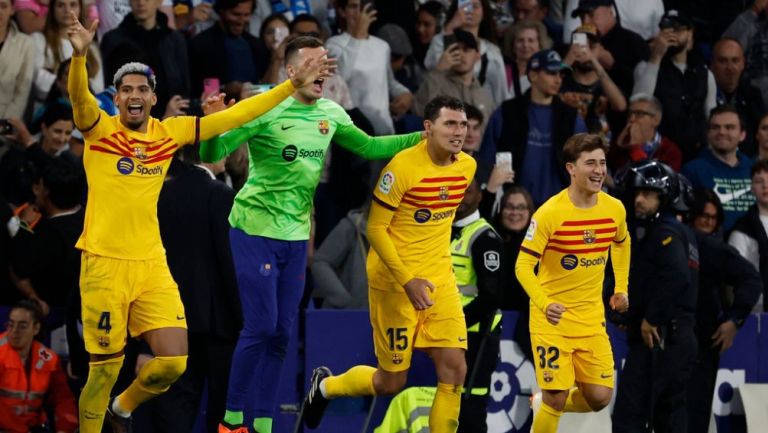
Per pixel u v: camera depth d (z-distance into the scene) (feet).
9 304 88.89
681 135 115.03
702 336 96.17
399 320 76.74
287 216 77.51
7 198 92.48
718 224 99.45
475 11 112.98
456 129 74.08
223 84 106.11
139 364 82.07
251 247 77.36
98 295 69.15
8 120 92.94
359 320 91.61
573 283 80.59
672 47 115.65
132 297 69.67
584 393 82.17
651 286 87.71
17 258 85.51
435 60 113.60
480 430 85.76
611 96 111.86
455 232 85.92
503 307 94.43
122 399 72.23
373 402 91.86
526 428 93.66
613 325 95.45
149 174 69.41
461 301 84.58
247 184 77.92
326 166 99.14
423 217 75.61
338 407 92.73
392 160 75.20
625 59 118.11
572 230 79.82
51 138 93.35
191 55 106.11
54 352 85.71
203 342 81.30
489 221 96.53
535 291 78.59
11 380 83.56
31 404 84.12
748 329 98.58
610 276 94.68
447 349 76.28
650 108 107.76
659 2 126.41
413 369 92.43
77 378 85.71
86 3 102.94
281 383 91.09
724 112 107.45
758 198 103.40
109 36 100.94
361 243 93.09
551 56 102.27
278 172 76.64
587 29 114.73
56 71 99.96
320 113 77.25
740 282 95.20
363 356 91.61
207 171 81.25
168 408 81.46
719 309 96.32
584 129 104.06
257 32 114.62
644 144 108.06
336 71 102.12
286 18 109.09
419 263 76.02
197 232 79.92
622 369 95.55
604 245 80.59
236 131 74.69
